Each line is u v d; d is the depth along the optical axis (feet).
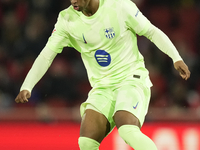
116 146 55.36
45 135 59.21
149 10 115.34
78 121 71.15
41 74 38.45
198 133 58.95
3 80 94.79
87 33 36.52
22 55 100.68
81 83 95.61
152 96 90.99
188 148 57.62
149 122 71.46
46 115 70.44
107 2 36.04
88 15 36.47
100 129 35.14
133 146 31.94
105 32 35.99
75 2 34.63
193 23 113.29
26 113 70.79
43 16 108.68
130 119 33.09
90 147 34.32
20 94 36.58
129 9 36.01
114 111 34.53
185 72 35.17
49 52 38.52
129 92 35.19
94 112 35.70
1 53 101.40
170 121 72.43
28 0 110.73
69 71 97.19
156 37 36.78
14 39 104.78
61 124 65.82
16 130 59.98
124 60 36.96
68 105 92.27
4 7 110.63
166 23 113.39
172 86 94.43
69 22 37.32
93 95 37.47
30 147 58.18
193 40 111.14
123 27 36.11
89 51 37.50
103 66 37.35
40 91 92.48
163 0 116.16
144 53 99.76
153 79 95.09
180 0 116.37
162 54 99.40
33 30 105.29
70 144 57.93
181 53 106.11
